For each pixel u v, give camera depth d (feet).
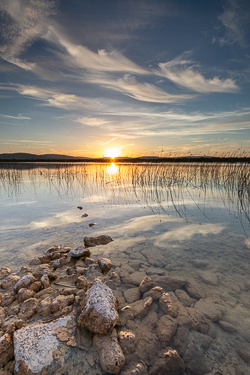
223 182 32.89
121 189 31.14
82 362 5.60
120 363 5.47
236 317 7.07
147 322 6.97
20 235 13.92
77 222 16.49
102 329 6.21
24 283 8.52
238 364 5.62
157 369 5.48
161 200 23.61
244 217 17.07
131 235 14.01
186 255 11.20
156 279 9.13
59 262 10.51
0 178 43.62
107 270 9.94
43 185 35.55
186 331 6.56
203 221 16.37
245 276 9.21
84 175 46.39
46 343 6.03
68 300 7.77
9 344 5.88
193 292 8.28
